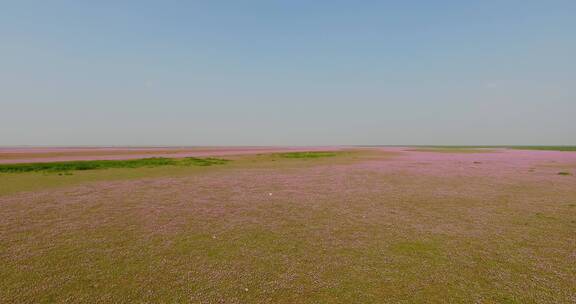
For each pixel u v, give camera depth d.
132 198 11.02
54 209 9.16
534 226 7.46
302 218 8.29
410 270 4.89
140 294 4.06
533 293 4.14
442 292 4.18
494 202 10.41
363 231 7.07
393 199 10.98
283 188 13.48
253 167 24.19
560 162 29.06
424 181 15.77
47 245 5.96
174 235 6.71
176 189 13.12
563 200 10.71
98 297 3.97
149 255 5.49
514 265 5.09
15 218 8.06
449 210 9.23
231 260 5.29
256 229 7.23
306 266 5.05
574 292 4.16
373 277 4.64
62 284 4.32
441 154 47.34
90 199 10.77
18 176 17.48
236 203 10.25
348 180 16.17
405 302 3.91
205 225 7.54
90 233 6.79
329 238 6.56
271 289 4.24
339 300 3.96
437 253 5.65
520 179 16.44
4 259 5.22
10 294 4.01
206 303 3.85
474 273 4.78
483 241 6.34
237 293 4.12
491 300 3.96
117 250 5.73
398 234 6.84
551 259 5.36
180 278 4.56
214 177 17.45
